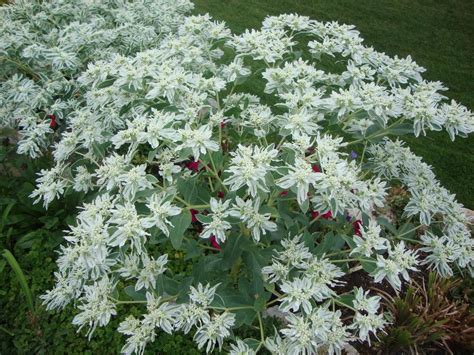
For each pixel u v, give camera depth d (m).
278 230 2.37
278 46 2.76
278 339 2.08
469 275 3.23
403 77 2.74
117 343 2.70
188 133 2.09
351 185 1.99
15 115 3.33
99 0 3.87
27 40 3.55
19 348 2.71
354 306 2.10
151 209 1.93
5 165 3.64
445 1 7.42
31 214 3.31
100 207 2.10
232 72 2.68
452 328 2.82
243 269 2.70
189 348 2.65
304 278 2.07
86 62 3.62
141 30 3.66
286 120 2.35
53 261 3.14
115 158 2.25
